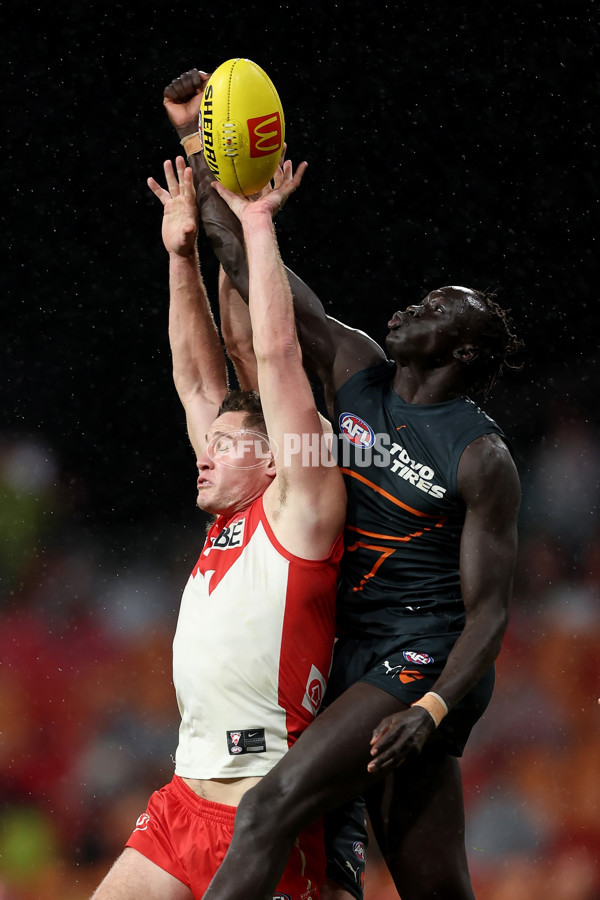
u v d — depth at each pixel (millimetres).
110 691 37812
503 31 53938
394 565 12461
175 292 14930
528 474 49500
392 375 13172
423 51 54375
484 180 54469
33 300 54719
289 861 12281
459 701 12227
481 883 31500
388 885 30328
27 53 54688
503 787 34031
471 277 54156
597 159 53844
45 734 35781
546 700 36438
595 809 33125
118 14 54562
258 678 12195
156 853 12297
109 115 55344
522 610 40812
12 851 32281
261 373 12430
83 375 54219
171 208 14680
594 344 53000
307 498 12242
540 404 51969
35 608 42938
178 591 45188
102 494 51594
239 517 13156
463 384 12836
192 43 55156
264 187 13672
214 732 12328
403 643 12328
